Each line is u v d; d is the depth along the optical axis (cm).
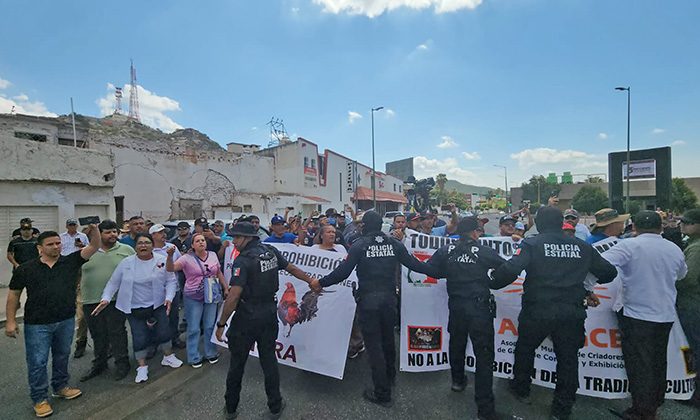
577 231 493
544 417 281
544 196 5181
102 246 390
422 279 366
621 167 2747
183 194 2041
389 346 318
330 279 310
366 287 308
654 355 270
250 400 313
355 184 3309
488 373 278
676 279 280
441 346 357
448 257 309
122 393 334
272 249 311
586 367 314
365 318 304
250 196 2242
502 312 349
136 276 357
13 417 296
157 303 374
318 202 2631
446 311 360
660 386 269
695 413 287
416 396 318
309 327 367
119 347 363
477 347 283
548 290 273
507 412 288
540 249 279
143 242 364
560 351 276
